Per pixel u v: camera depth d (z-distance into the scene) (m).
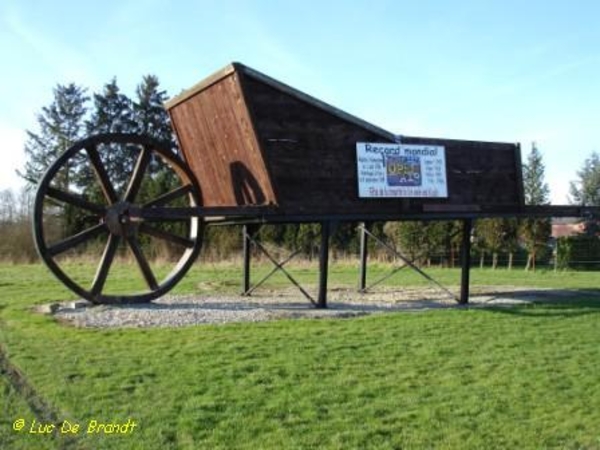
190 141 18.33
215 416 7.91
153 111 63.97
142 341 11.71
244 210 15.49
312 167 16.11
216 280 23.95
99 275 15.97
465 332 13.06
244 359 10.51
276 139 15.73
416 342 12.01
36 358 10.45
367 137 16.83
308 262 31.44
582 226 44.03
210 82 16.08
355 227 35.81
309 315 14.72
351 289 21.41
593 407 8.52
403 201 17.16
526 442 7.32
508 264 37.78
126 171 61.16
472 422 7.90
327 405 8.39
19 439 7.18
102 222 16.12
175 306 15.98
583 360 10.94
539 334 13.02
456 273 28.44
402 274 27.66
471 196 18.19
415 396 8.83
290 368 10.02
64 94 64.94
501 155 18.77
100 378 9.34
